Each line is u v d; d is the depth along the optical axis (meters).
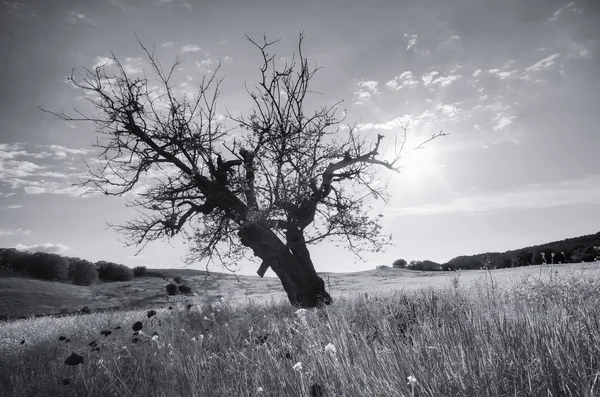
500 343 3.17
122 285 46.41
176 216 16.78
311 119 16.44
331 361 3.28
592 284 6.45
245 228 16.05
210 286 26.77
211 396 3.76
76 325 11.44
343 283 36.28
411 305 6.29
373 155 17.11
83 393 4.89
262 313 9.36
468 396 2.54
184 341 6.41
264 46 15.97
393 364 3.13
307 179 15.88
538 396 2.51
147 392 4.37
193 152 16.06
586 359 2.84
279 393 3.27
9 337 11.24
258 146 15.91
